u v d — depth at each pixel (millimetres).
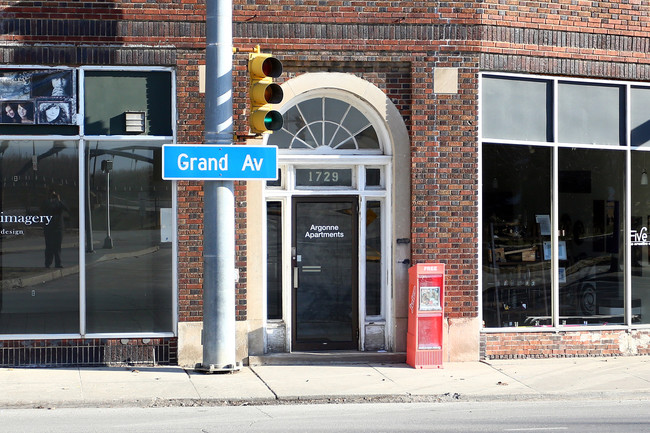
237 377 12312
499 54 13773
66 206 12938
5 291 12805
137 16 12953
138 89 13055
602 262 14555
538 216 14172
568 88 14352
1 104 12773
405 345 13734
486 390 11742
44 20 12781
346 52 13406
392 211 13703
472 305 13688
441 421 9867
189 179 11938
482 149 13867
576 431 9297
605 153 14547
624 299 14672
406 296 13703
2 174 12812
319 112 13781
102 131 12984
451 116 13602
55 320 12898
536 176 14164
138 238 13086
